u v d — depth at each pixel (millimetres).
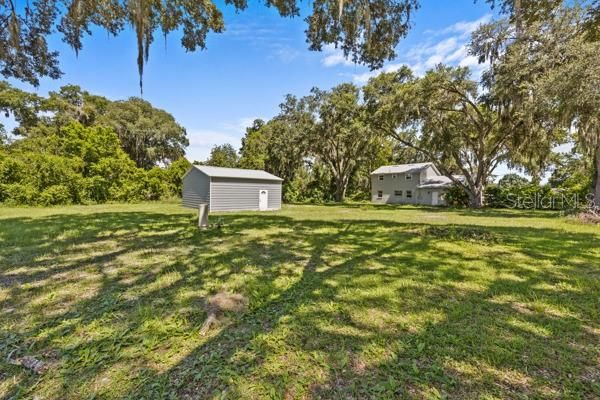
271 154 24609
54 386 1692
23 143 18266
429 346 2119
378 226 8844
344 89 20859
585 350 2064
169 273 3947
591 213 10172
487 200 21094
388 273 3971
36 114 22875
